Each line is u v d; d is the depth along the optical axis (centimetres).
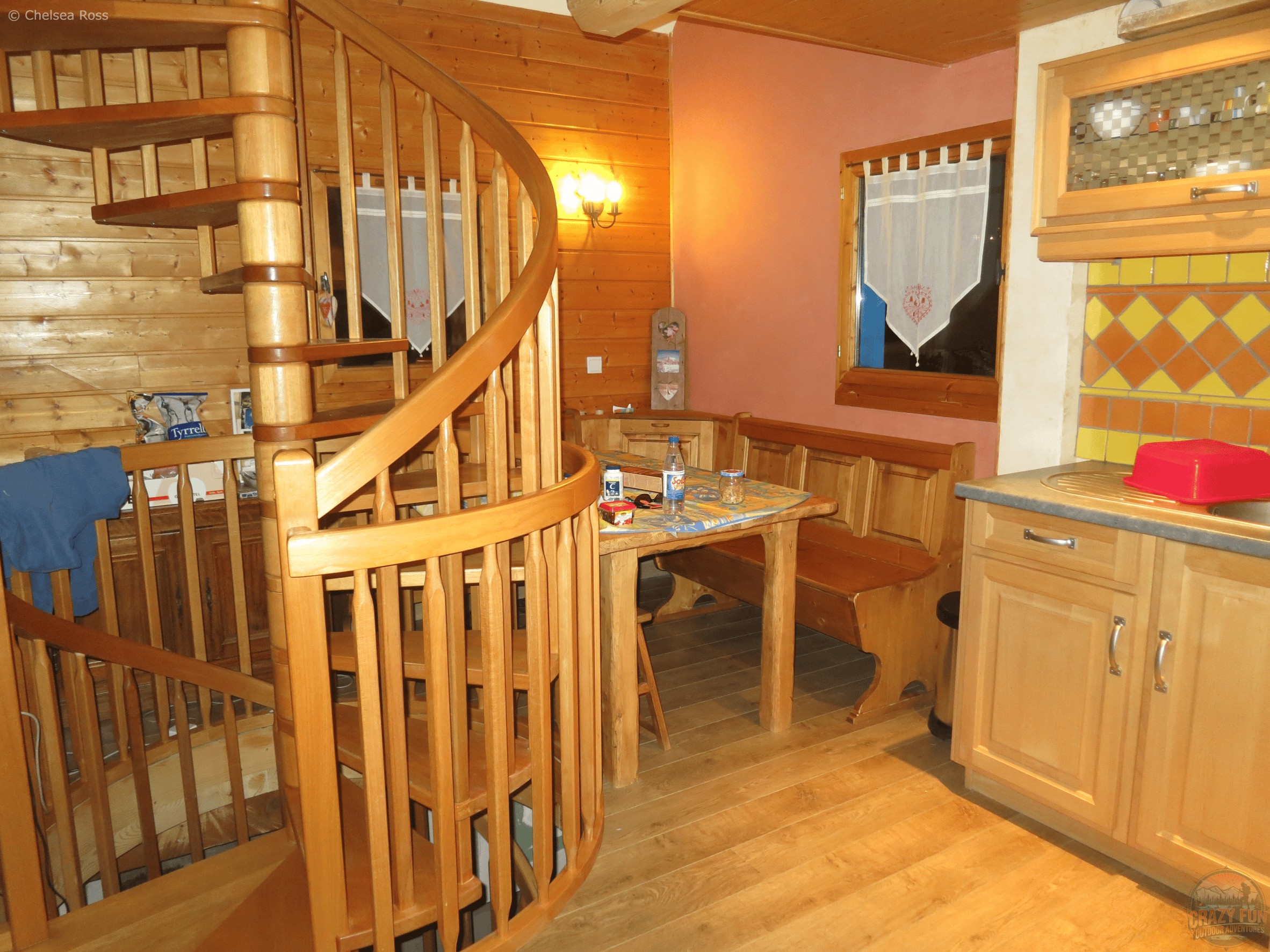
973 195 342
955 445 332
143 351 366
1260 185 212
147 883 216
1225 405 258
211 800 300
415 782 206
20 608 223
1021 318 305
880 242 386
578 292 486
